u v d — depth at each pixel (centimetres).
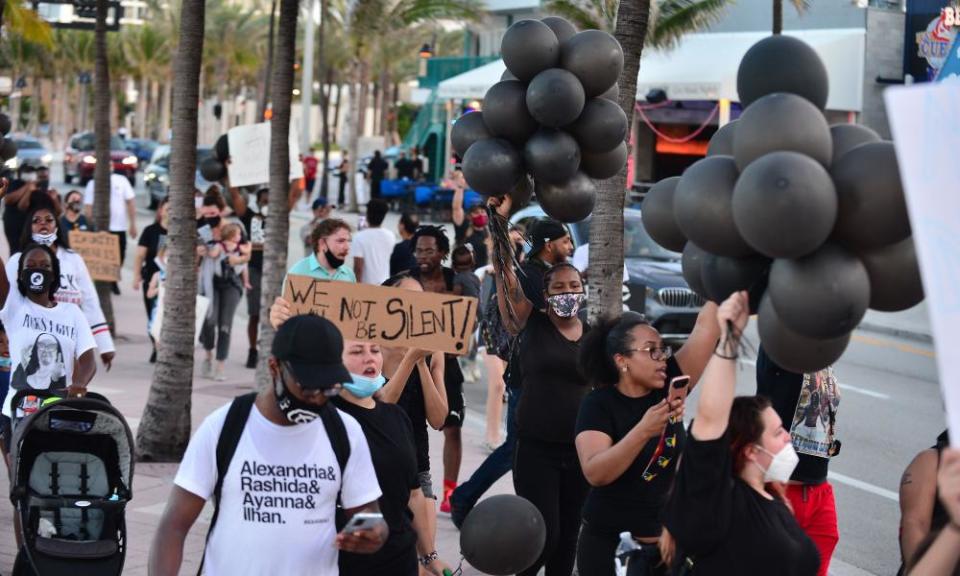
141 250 1634
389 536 576
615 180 834
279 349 457
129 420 1232
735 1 3281
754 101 454
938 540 416
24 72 9762
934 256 321
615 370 616
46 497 656
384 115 6894
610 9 1775
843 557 943
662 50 3506
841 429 1374
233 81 9388
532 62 686
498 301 757
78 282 923
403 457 580
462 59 4981
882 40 3447
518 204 753
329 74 6131
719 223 430
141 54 8900
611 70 694
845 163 407
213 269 1521
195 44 1095
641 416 612
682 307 1792
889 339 2128
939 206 323
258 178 1614
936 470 538
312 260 1024
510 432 890
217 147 1634
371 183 4644
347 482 488
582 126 697
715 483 476
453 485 989
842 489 1130
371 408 582
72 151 5491
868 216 399
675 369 620
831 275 404
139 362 1614
